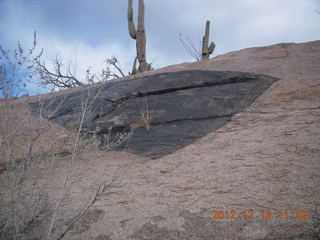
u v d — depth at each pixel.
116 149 2.92
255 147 2.41
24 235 1.55
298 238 1.36
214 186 1.97
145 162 2.57
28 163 1.73
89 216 1.81
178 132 3.08
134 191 2.08
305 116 2.75
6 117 1.81
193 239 1.51
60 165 2.55
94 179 2.31
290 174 1.92
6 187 1.59
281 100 3.24
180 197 1.92
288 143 2.34
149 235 1.59
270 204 1.67
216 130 2.96
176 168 2.35
